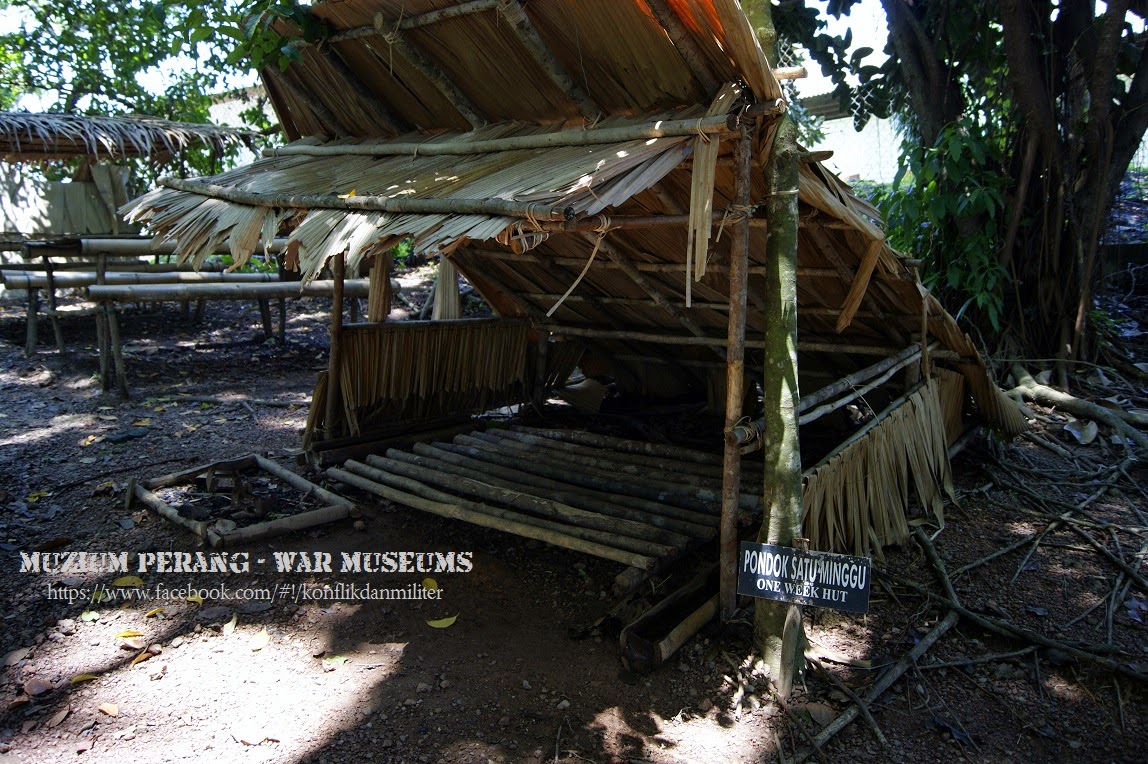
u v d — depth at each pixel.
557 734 2.71
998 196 6.20
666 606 3.28
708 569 3.52
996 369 6.61
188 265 7.95
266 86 4.77
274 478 4.86
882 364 4.17
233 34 4.32
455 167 3.51
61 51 10.45
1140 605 3.58
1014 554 4.08
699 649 3.17
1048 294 6.61
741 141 2.82
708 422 6.00
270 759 2.59
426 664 3.10
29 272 8.30
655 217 2.89
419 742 2.67
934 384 4.66
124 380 6.59
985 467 5.10
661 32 2.87
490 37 3.38
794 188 2.93
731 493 3.16
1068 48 6.40
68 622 3.32
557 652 3.19
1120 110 6.41
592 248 4.52
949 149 6.23
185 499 4.52
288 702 2.87
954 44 6.45
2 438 5.60
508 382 5.90
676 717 2.81
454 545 4.09
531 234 2.51
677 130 2.77
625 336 5.35
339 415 5.09
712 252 3.99
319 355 8.45
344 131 4.67
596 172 2.59
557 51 3.24
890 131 9.79
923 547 4.05
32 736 2.66
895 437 4.13
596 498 4.19
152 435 5.76
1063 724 2.83
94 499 4.57
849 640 3.30
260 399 6.75
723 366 5.77
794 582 2.95
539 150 3.36
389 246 2.87
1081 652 3.13
